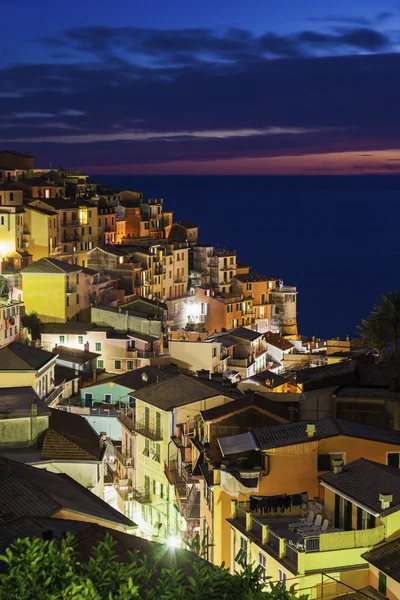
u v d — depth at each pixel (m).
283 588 26.92
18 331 135.88
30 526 42.75
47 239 171.00
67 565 26.89
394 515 40.38
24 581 25.64
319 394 64.12
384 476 44.06
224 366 138.00
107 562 27.88
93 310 145.75
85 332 139.12
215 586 26.83
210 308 190.38
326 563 39.69
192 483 61.91
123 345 136.88
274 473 49.88
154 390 81.75
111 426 99.06
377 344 109.25
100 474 65.75
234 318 192.00
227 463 51.41
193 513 60.34
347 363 76.00
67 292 148.88
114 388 106.56
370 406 61.78
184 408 76.25
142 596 28.19
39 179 199.12
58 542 40.00
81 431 70.81
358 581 39.81
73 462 63.50
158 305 166.12
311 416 62.06
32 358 99.88
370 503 41.78
